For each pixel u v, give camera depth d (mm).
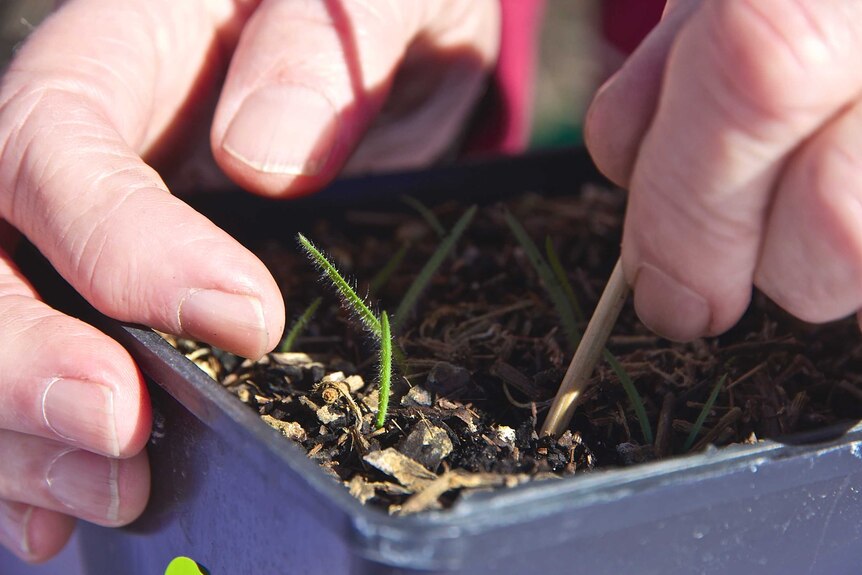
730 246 191
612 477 170
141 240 208
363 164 352
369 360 231
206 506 196
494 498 165
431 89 332
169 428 202
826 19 172
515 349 234
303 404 209
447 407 208
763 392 219
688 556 180
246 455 178
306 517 174
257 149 249
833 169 178
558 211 301
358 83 258
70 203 214
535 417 206
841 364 235
